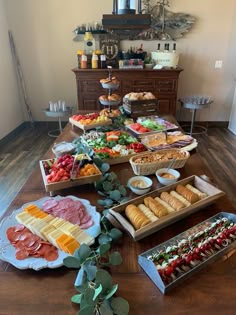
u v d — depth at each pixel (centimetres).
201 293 71
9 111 391
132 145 157
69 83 420
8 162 316
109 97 215
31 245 85
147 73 367
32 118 441
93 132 183
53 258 80
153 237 91
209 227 93
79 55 371
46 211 102
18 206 109
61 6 373
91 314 61
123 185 124
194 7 372
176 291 72
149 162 132
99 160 136
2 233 91
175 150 148
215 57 400
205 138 392
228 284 74
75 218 97
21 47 397
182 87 419
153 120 211
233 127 416
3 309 67
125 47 393
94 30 371
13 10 375
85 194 118
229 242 86
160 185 124
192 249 83
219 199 112
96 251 81
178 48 395
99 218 98
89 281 70
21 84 420
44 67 410
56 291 72
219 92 423
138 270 78
